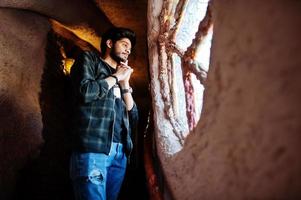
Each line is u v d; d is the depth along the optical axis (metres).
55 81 2.71
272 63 0.69
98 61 2.05
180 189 1.27
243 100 0.79
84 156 1.85
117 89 2.08
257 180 0.72
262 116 0.71
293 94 0.63
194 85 1.77
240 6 0.83
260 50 0.74
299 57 0.62
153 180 1.98
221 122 0.90
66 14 2.97
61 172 2.38
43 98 2.49
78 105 1.92
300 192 0.61
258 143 0.72
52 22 2.99
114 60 2.16
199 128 1.09
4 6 2.50
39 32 2.71
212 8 1.03
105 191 1.92
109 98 1.94
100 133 1.87
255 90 0.74
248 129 0.76
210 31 1.51
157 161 1.97
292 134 0.62
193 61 1.58
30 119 2.25
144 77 3.70
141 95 3.73
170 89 1.98
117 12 3.40
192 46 1.61
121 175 2.04
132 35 2.18
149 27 2.44
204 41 1.56
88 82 1.86
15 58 2.33
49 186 2.27
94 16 3.24
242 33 0.81
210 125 0.98
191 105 1.76
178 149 1.72
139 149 3.39
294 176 0.62
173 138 1.81
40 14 2.86
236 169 0.81
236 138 0.81
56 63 2.82
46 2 2.75
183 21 2.04
